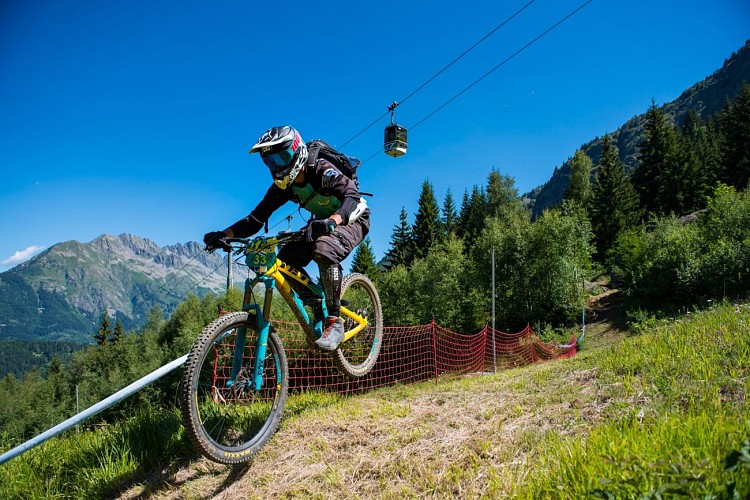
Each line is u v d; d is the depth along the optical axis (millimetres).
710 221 22547
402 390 6562
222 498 3398
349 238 3590
